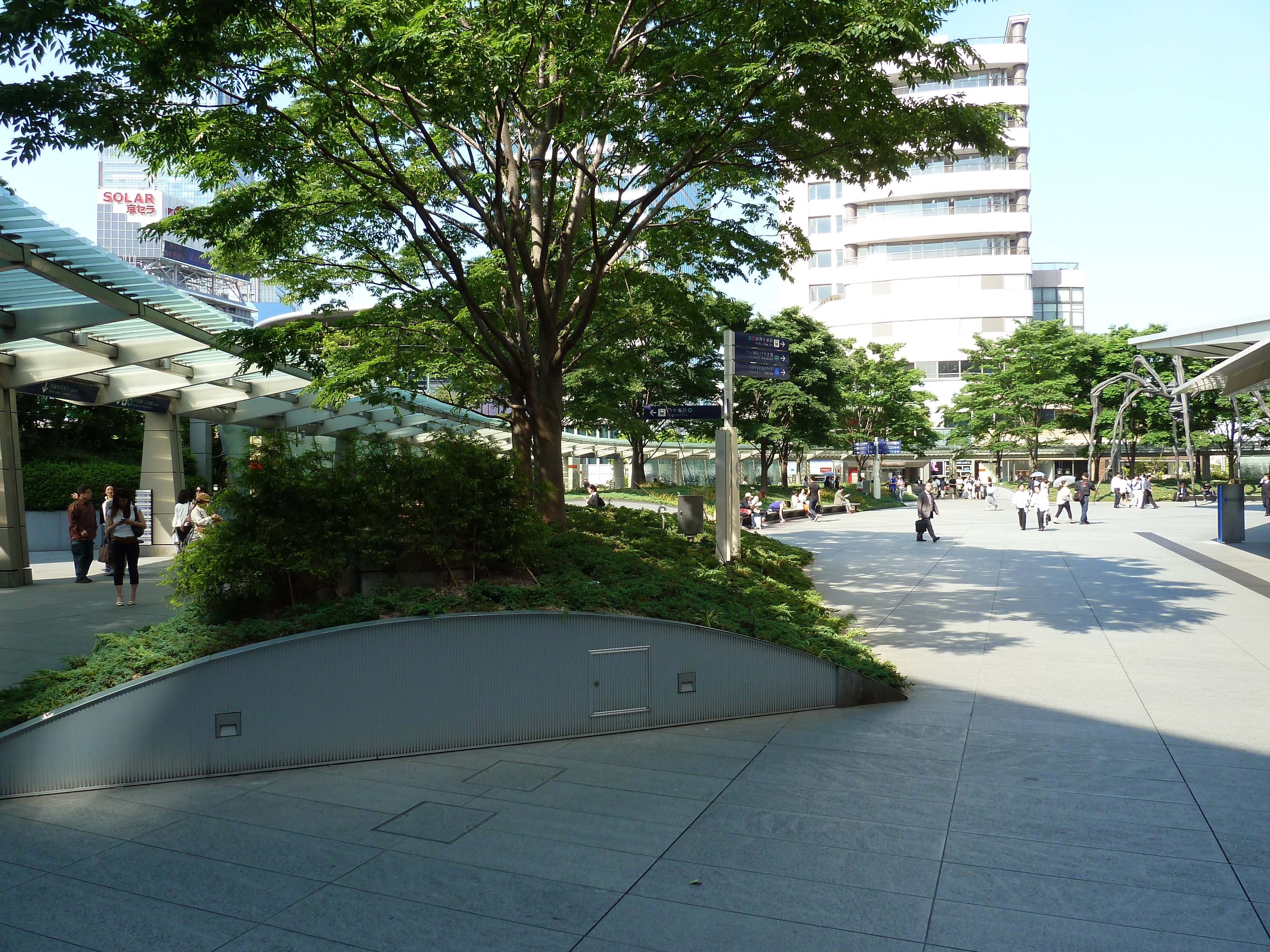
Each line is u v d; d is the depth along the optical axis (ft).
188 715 19.39
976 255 245.86
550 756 21.09
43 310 43.73
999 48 243.40
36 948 12.30
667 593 27.94
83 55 26.30
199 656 20.17
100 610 40.93
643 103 35.94
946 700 25.77
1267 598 43.86
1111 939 12.28
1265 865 14.52
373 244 43.24
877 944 12.25
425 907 13.47
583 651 22.68
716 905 13.46
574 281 44.96
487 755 21.17
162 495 69.56
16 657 30.25
